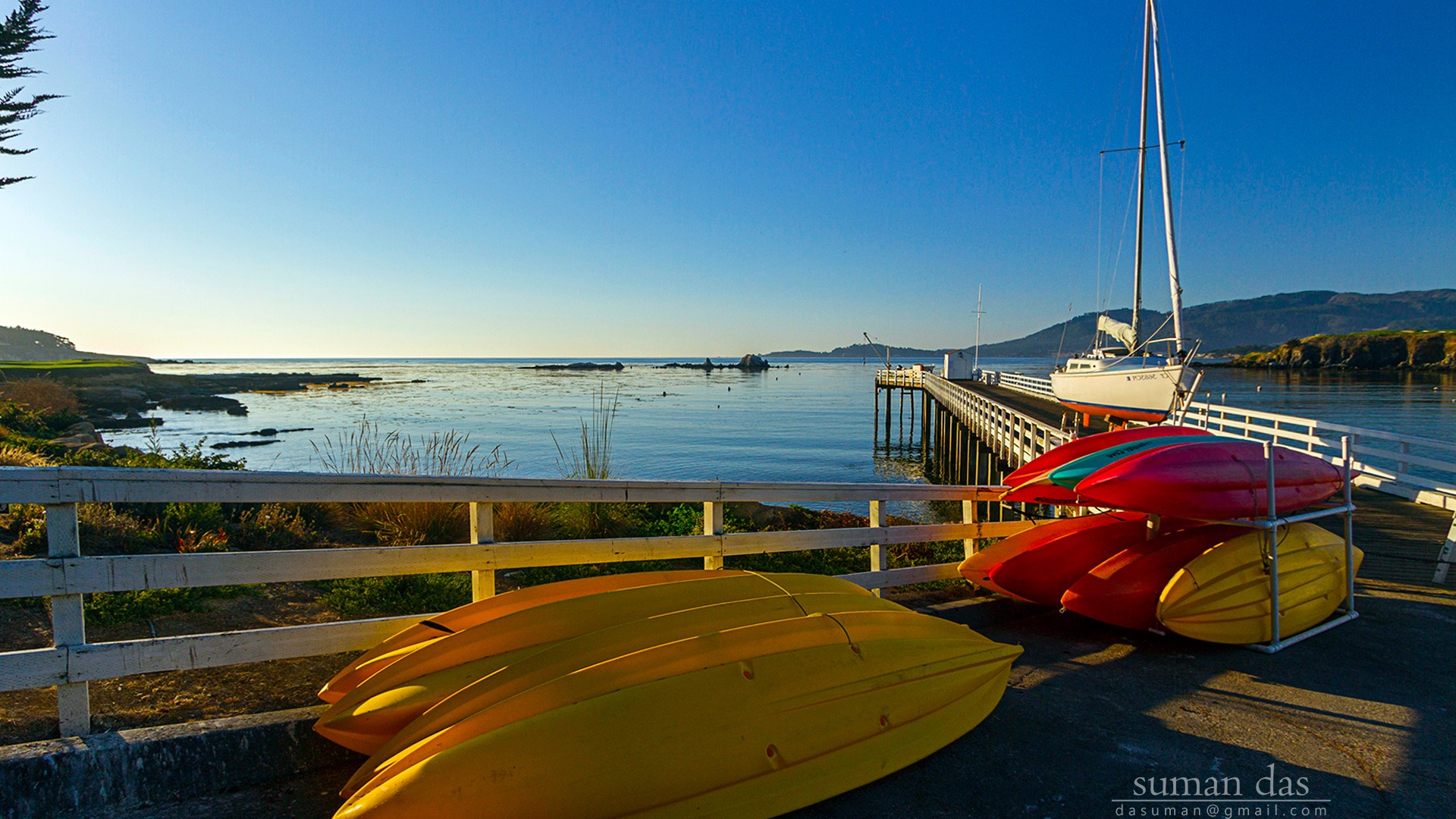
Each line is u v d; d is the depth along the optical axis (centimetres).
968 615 477
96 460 830
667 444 3488
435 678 261
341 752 284
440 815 206
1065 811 258
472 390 7781
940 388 3306
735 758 246
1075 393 2512
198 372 13538
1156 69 2261
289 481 289
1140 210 2686
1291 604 444
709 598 317
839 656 286
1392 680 379
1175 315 2159
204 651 274
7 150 789
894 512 1789
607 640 268
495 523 641
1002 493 517
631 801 227
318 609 441
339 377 9700
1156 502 401
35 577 247
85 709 259
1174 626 400
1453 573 608
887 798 265
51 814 236
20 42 734
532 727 223
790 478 2695
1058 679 377
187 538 540
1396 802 264
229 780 262
